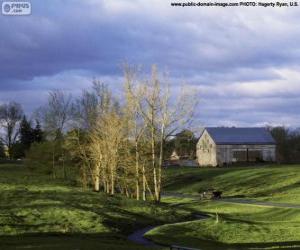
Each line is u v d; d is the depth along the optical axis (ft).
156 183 200.95
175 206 195.93
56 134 313.94
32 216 128.77
